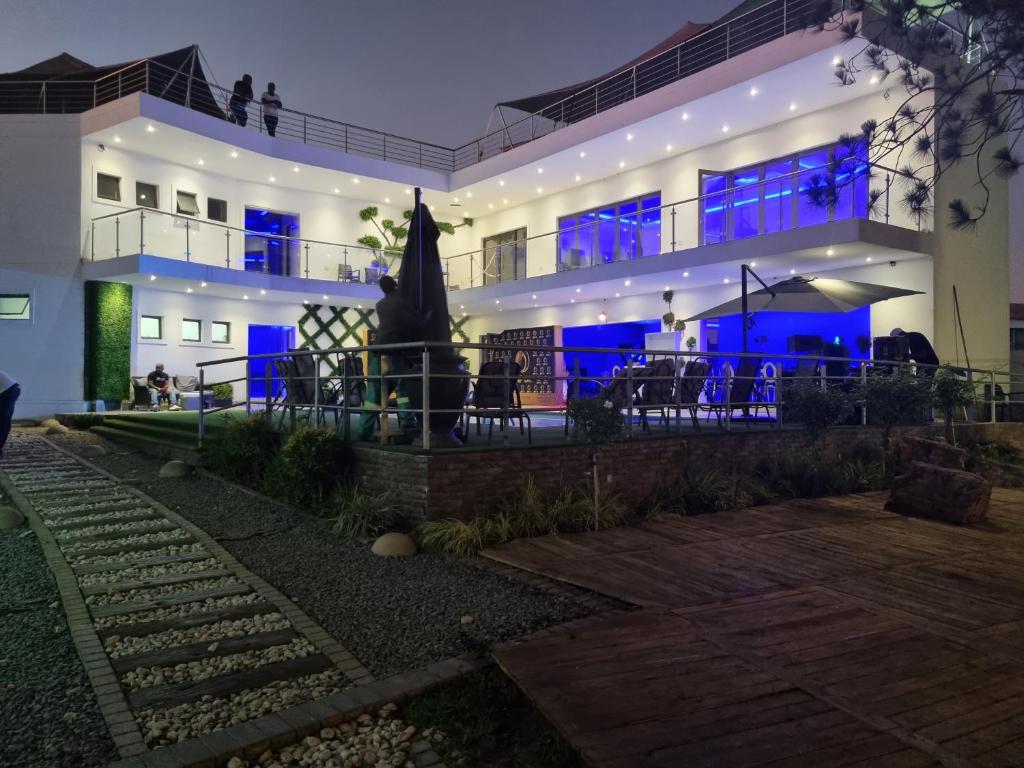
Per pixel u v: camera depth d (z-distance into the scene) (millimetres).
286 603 4617
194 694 3352
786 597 4641
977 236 13938
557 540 6133
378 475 6801
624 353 7723
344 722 3158
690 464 8094
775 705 3100
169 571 5285
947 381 9508
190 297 19109
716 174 16484
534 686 3287
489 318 23000
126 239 17719
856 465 9469
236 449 8641
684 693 3215
